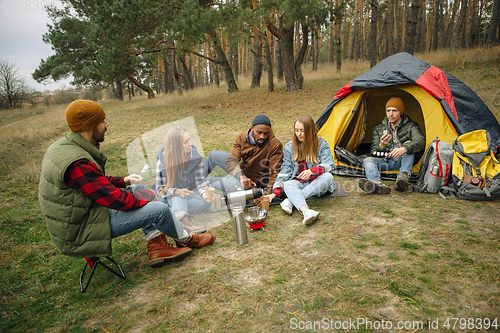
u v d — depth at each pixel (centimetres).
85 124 203
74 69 2409
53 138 946
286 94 1410
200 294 209
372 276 211
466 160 340
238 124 973
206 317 186
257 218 297
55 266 265
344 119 464
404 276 207
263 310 188
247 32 1432
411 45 1272
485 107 407
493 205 312
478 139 346
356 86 438
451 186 346
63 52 2427
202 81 3891
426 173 364
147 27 1767
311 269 226
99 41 1825
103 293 221
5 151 716
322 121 496
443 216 296
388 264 223
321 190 342
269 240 278
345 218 312
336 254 244
